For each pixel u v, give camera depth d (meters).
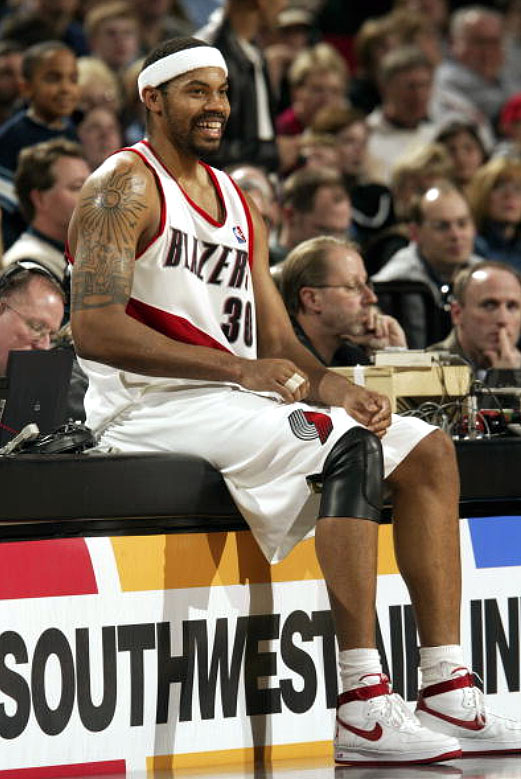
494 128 38.69
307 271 16.09
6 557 11.12
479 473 12.77
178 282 12.12
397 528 11.88
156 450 12.03
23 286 14.64
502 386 15.21
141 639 11.50
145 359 11.58
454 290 18.41
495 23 38.88
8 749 10.93
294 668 12.09
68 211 20.17
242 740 11.82
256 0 26.55
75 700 11.22
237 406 11.90
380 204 27.88
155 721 11.50
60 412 13.09
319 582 12.26
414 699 12.50
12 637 11.04
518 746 11.59
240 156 26.50
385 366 14.12
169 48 12.30
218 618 11.83
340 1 39.44
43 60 24.69
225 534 11.95
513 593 12.92
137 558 11.57
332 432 11.48
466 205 22.39
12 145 24.69
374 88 35.88
